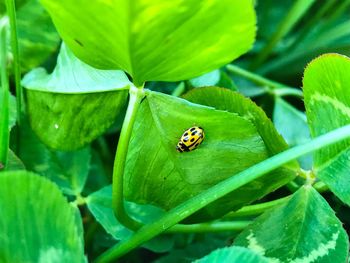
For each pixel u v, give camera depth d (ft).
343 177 0.28
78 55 0.24
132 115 0.27
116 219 0.30
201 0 0.21
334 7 0.54
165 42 0.23
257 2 0.51
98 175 0.38
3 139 0.28
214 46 0.23
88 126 0.30
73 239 0.22
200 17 0.21
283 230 0.28
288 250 0.27
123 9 0.21
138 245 0.29
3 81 0.29
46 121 0.31
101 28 0.22
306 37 0.50
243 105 0.29
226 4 0.21
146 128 0.28
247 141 0.28
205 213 0.29
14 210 0.21
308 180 0.28
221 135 0.27
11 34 0.31
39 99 0.31
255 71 0.48
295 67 0.48
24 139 0.33
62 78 0.30
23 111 0.32
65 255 0.22
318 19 0.50
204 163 0.28
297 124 0.40
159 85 0.38
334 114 0.28
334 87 0.27
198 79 0.34
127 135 0.27
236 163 0.28
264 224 0.28
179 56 0.23
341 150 0.28
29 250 0.21
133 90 0.27
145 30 0.22
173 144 0.28
